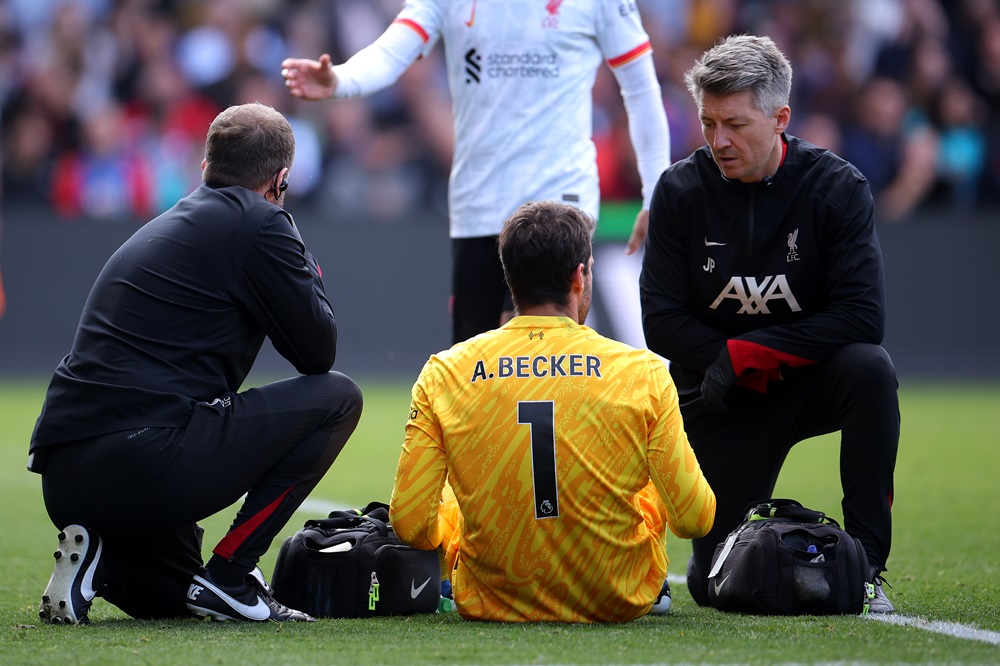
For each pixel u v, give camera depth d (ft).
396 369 167.02
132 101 173.78
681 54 176.35
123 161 172.35
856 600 40.75
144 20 174.70
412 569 41.06
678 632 36.83
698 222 45.91
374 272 166.91
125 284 39.78
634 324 159.33
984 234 166.20
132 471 38.40
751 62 42.57
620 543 37.78
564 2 56.65
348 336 166.50
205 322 39.86
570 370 37.45
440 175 175.94
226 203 40.75
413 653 33.71
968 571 52.31
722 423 47.21
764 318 46.44
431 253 167.32
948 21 176.96
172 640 36.09
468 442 37.52
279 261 40.19
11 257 163.73
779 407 46.44
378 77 55.01
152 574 40.73
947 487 82.07
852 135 175.01
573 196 57.41
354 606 40.78
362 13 177.06
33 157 172.55
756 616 40.55
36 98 172.76
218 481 39.17
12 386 151.33
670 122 172.65
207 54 173.88
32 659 33.42
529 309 38.45
